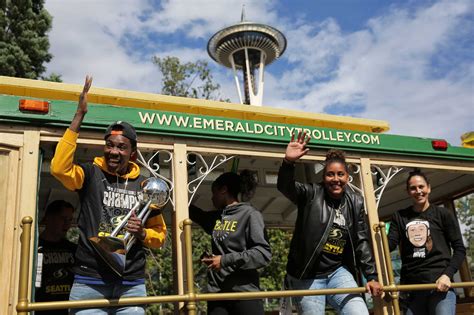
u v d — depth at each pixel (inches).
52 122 131.6
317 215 143.8
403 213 169.0
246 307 129.8
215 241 138.3
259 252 129.8
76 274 113.0
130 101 154.6
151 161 148.9
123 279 113.6
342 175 145.5
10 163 126.1
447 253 159.2
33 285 120.4
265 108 171.5
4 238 120.3
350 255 149.3
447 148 191.8
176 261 137.3
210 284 135.7
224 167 199.8
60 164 109.0
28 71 676.7
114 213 117.0
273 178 210.2
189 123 149.8
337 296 144.0
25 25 702.5
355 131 177.9
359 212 148.8
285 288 149.8
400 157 183.6
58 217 163.8
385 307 157.3
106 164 121.6
